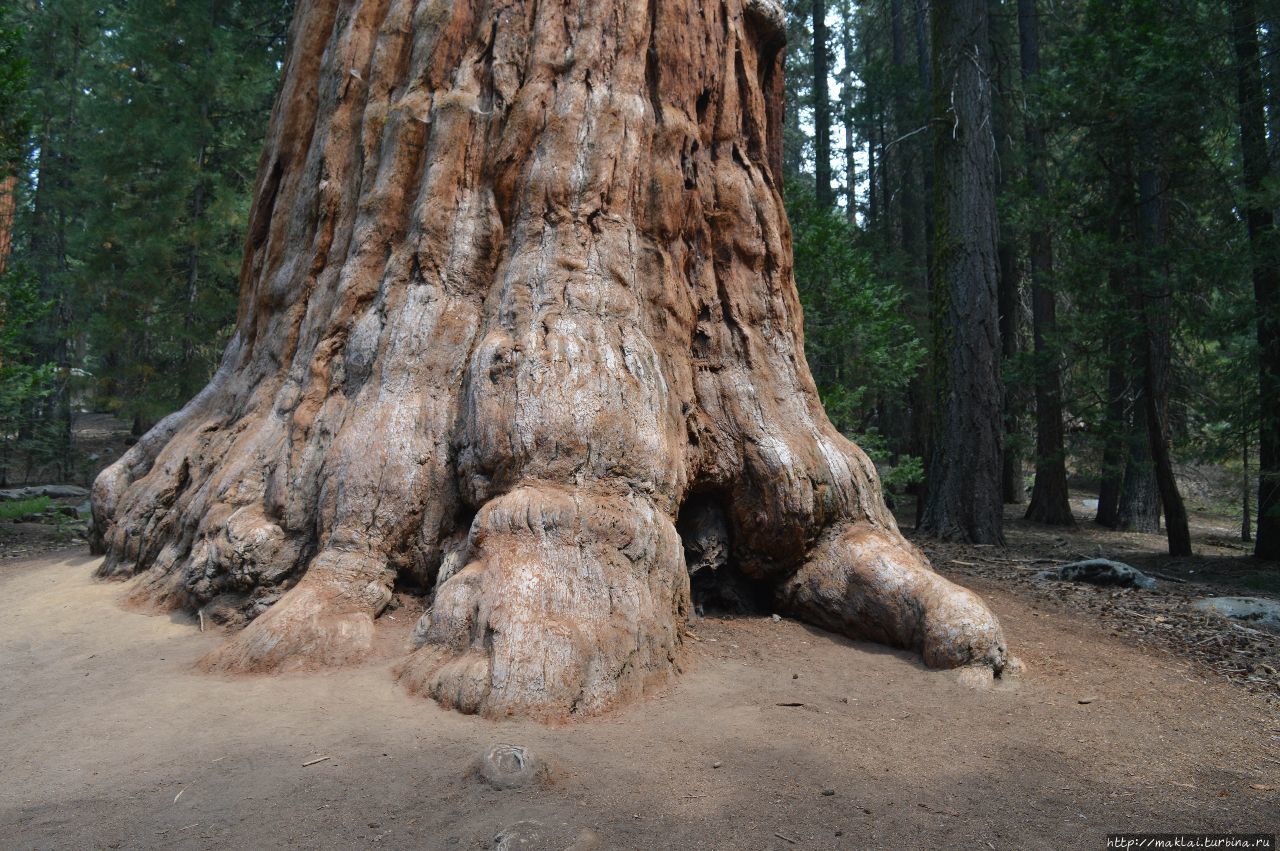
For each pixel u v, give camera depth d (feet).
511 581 16.87
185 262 62.64
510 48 24.21
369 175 24.47
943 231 50.26
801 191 48.62
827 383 49.01
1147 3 47.78
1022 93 61.93
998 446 48.62
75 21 72.79
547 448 19.58
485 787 12.01
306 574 19.61
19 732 14.38
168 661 17.99
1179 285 48.21
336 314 23.32
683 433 22.75
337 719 14.71
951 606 19.76
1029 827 11.73
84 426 94.38
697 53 25.54
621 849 10.58
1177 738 15.87
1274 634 24.59
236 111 64.64
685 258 24.72
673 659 17.97
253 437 23.20
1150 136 49.39
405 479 20.57
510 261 22.50
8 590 25.86
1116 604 27.91
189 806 11.60
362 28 26.08
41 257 76.89
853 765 13.69
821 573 22.77
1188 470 87.30
